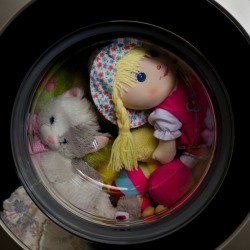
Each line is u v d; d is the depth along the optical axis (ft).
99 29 2.36
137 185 2.75
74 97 2.63
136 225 2.63
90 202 2.73
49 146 2.63
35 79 2.44
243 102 2.37
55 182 2.69
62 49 2.40
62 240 2.61
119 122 2.57
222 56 2.31
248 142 2.41
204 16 2.24
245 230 2.46
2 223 2.55
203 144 2.60
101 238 2.61
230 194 2.47
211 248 2.53
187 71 2.52
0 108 2.43
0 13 2.21
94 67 2.53
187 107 2.59
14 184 2.52
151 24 2.31
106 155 2.71
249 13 2.22
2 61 2.34
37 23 2.28
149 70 2.51
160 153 2.63
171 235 2.57
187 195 2.60
